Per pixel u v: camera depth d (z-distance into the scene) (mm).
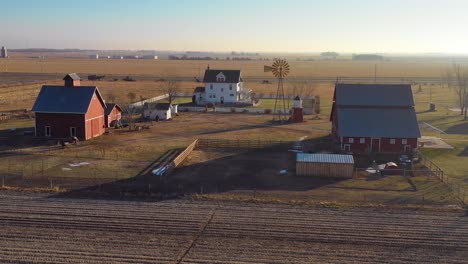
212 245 31703
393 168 51219
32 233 33188
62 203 39312
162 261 29312
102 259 29422
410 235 33594
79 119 65875
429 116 91375
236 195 42250
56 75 187375
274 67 91438
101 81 159875
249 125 81000
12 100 109125
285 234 33625
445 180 47656
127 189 43562
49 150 59219
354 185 45938
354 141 59906
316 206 39438
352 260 29812
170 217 36500
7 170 49531
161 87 139250
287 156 57750
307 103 99812
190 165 52844
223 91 112438
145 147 61906
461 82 121375
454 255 30609
